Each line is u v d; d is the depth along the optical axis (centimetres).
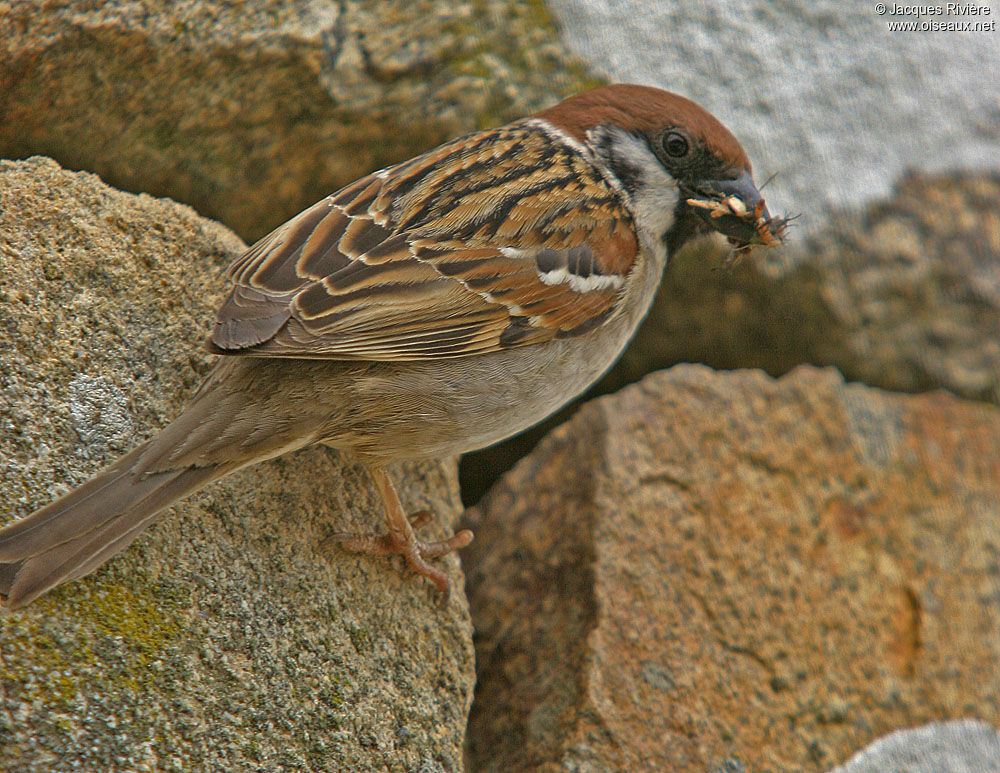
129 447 622
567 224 706
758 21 1123
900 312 1030
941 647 866
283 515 663
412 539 689
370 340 617
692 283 985
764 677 797
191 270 696
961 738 825
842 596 858
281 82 920
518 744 736
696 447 879
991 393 1024
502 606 809
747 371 945
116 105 909
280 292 604
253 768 571
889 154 1081
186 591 600
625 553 805
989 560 919
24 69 895
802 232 1018
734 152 752
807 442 920
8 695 523
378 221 663
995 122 1128
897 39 1159
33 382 607
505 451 980
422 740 637
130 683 556
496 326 667
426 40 980
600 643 757
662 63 1062
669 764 729
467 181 702
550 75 1000
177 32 907
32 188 659
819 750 784
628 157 752
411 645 674
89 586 570
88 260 657
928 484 939
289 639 621
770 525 865
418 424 655
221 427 593
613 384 1012
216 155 924
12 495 571
